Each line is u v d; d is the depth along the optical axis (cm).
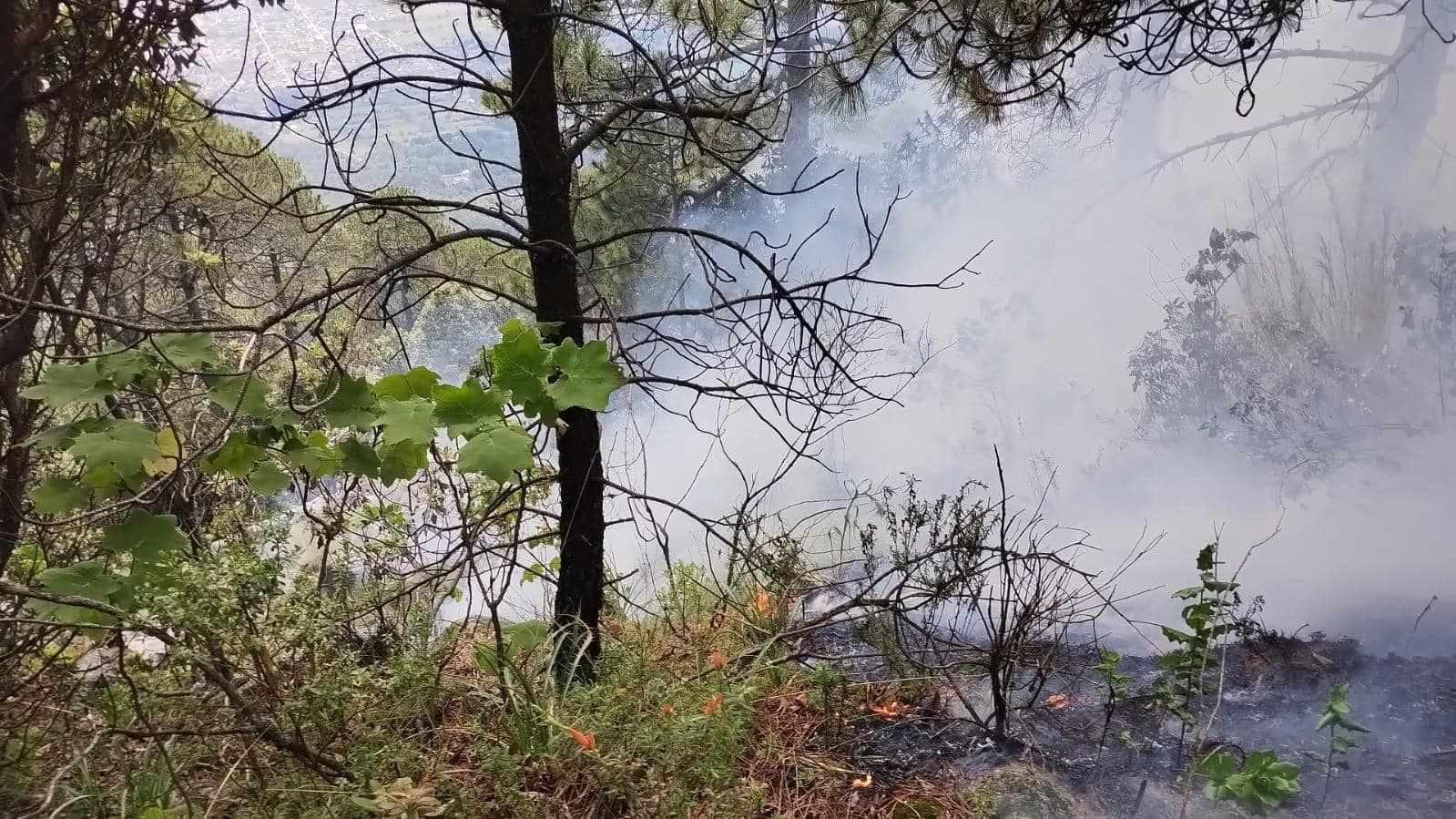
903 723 278
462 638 329
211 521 306
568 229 284
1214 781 227
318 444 246
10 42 256
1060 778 246
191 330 222
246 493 317
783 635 297
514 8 263
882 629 304
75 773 226
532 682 273
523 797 230
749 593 339
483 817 230
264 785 224
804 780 248
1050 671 290
